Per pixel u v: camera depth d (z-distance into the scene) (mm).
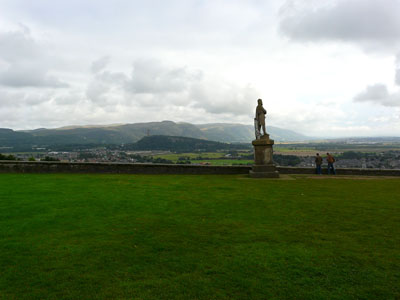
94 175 20047
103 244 6402
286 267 5348
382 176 20422
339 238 6832
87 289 4578
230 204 10383
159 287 4652
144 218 8469
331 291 4574
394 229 7473
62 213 8836
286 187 14531
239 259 5680
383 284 4766
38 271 5145
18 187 13578
